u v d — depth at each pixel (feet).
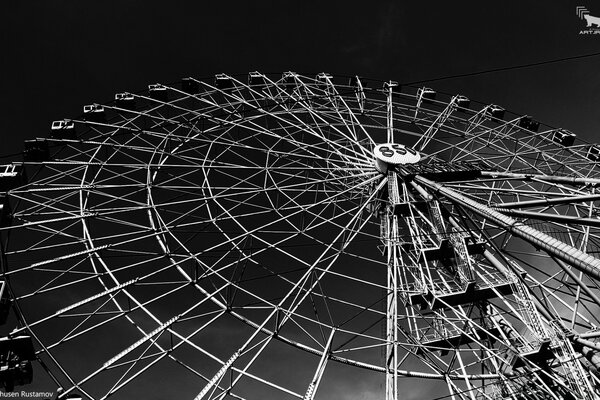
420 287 103.71
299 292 95.09
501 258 101.71
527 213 85.20
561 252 68.08
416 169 122.11
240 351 86.28
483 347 92.94
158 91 138.10
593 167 123.85
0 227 97.45
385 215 119.75
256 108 132.36
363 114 140.87
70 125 123.13
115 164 112.78
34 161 114.52
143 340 86.89
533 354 91.09
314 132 131.54
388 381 87.86
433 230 109.29
